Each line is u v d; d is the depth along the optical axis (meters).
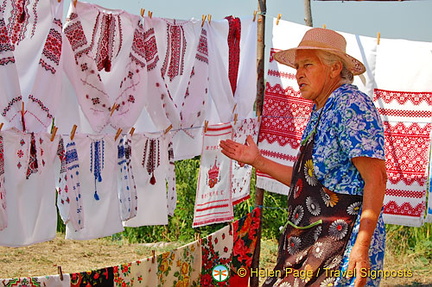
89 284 3.90
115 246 8.53
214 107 4.74
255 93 4.86
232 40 4.63
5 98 3.40
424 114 4.93
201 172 4.55
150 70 4.18
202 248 4.57
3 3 3.46
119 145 4.06
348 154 2.91
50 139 3.64
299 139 4.88
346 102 2.97
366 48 4.89
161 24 4.26
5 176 3.46
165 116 4.26
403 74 4.90
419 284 6.38
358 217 2.96
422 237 7.81
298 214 3.12
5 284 3.67
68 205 3.75
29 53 3.59
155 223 4.29
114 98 4.03
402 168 4.99
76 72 3.79
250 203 8.13
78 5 3.76
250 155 3.60
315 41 3.10
